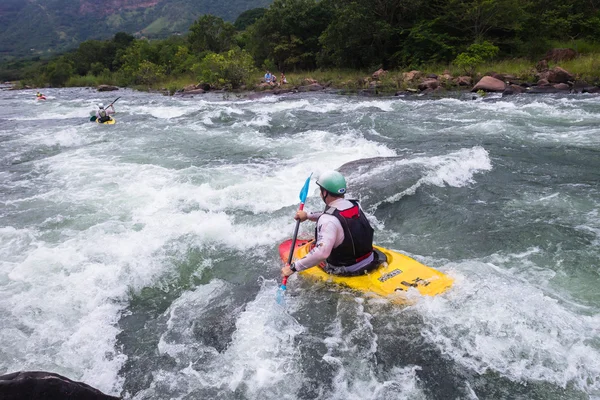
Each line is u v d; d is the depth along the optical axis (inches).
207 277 176.6
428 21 1000.2
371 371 121.6
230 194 254.7
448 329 131.5
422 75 841.5
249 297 161.0
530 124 410.6
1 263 186.1
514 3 906.1
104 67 2162.9
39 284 169.5
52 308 156.4
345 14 1001.5
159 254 191.6
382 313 139.0
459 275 156.9
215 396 117.2
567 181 263.3
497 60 912.3
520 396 110.9
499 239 196.4
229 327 144.9
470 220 216.8
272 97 746.8
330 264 155.4
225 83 1000.9
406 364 122.9
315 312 145.6
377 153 328.5
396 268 154.9
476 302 140.7
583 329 130.3
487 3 886.4
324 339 134.4
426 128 409.4
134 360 132.9
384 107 544.7
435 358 123.4
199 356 133.0
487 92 657.0
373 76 905.5
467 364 120.7
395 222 220.8
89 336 143.3
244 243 201.0
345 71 1049.5
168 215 229.5
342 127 431.8
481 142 348.8
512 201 237.1
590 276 163.8
